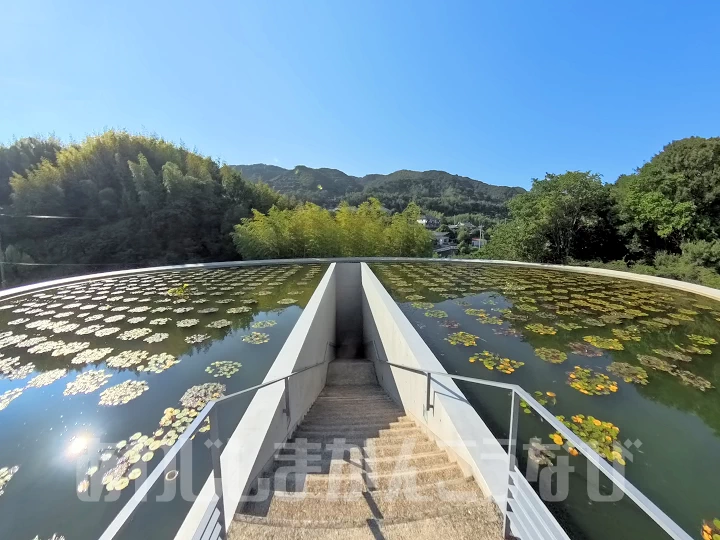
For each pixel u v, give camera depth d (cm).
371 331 702
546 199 1527
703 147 1383
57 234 1845
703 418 280
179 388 339
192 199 2075
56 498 207
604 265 1354
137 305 661
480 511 174
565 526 172
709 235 1326
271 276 988
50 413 300
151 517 187
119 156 2050
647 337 471
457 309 608
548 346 434
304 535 161
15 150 2100
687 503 193
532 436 244
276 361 319
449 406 253
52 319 571
